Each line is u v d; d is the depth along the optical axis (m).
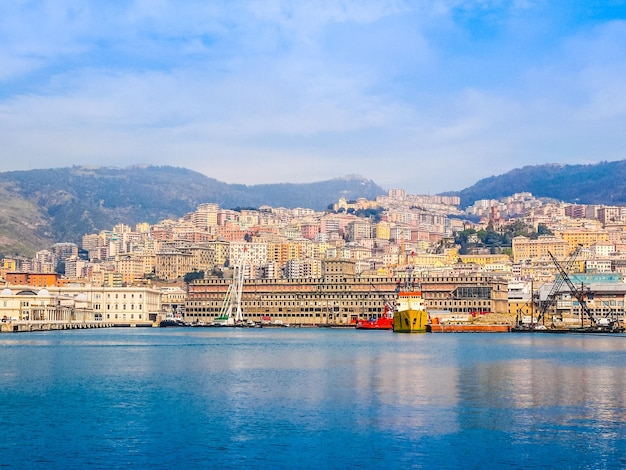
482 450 112.56
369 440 118.25
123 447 114.81
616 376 195.12
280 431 124.25
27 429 126.69
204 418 134.75
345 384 178.00
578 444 115.75
